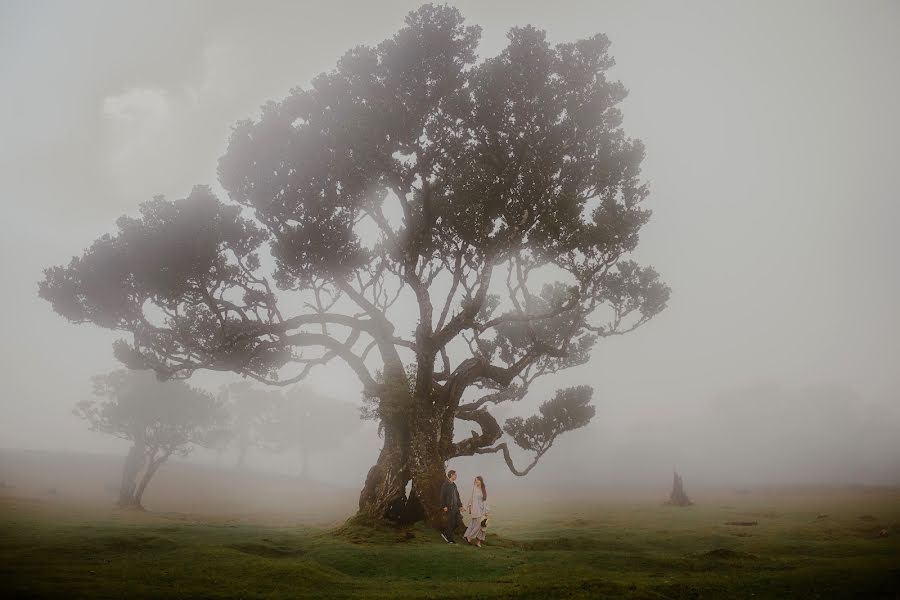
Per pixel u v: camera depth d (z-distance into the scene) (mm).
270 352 27203
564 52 24188
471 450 26266
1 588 10422
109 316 23469
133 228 22656
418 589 12594
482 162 24312
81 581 11523
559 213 23469
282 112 23422
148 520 35438
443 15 23078
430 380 24641
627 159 24109
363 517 21906
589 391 32000
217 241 22906
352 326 25234
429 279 25438
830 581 13133
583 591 11641
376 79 23875
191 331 25547
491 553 18125
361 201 23844
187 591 11070
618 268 27375
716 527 31375
